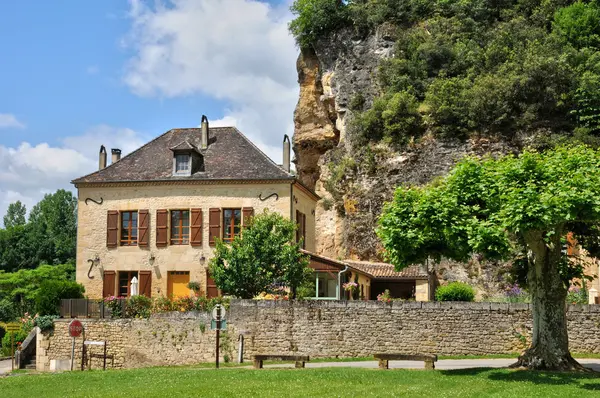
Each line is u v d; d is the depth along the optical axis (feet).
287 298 90.43
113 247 112.16
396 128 140.46
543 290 59.77
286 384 53.98
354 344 82.58
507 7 162.91
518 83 133.18
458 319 80.64
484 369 60.13
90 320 93.30
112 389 55.72
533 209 52.49
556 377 53.98
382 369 63.21
